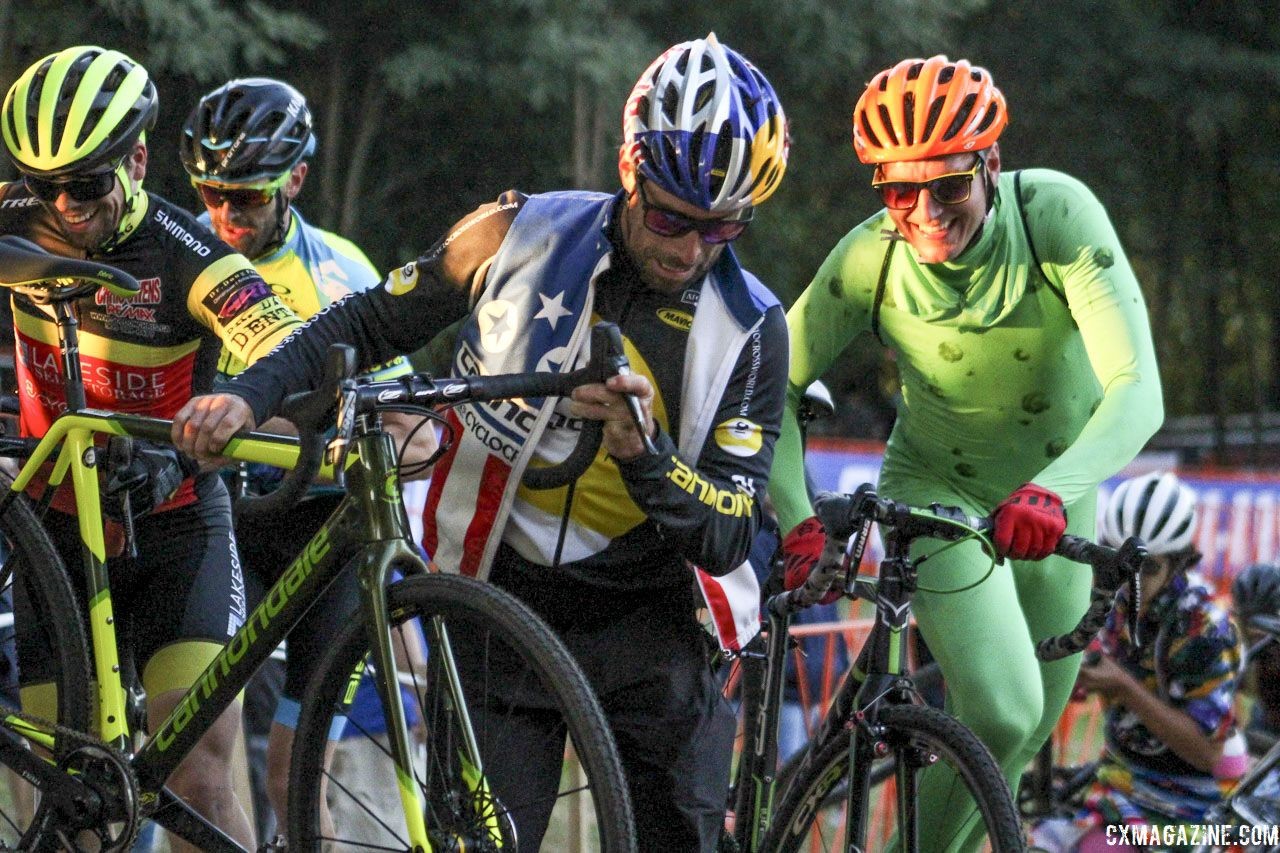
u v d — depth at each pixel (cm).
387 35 3516
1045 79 4422
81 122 938
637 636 898
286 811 852
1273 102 4656
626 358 775
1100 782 1495
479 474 868
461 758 799
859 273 1188
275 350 861
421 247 3834
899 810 915
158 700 1012
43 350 1022
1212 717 1423
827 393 1256
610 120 3619
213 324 985
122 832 901
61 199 959
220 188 1191
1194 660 1424
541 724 873
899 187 1075
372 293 883
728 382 856
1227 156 5097
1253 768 1427
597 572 887
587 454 786
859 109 1093
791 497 1184
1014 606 1158
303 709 841
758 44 3719
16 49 3194
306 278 1245
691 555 841
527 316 852
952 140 1048
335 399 763
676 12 3616
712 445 861
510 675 865
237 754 1312
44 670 988
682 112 784
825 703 1698
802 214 4272
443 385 778
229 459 859
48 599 950
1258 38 4600
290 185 1234
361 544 813
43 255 879
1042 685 1215
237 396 829
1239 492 2955
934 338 1182
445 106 3672
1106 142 4541
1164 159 5050
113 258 995
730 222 805
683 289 851
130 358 1010
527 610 778
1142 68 4412
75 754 923
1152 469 3625
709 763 899
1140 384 1058
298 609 846
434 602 795
